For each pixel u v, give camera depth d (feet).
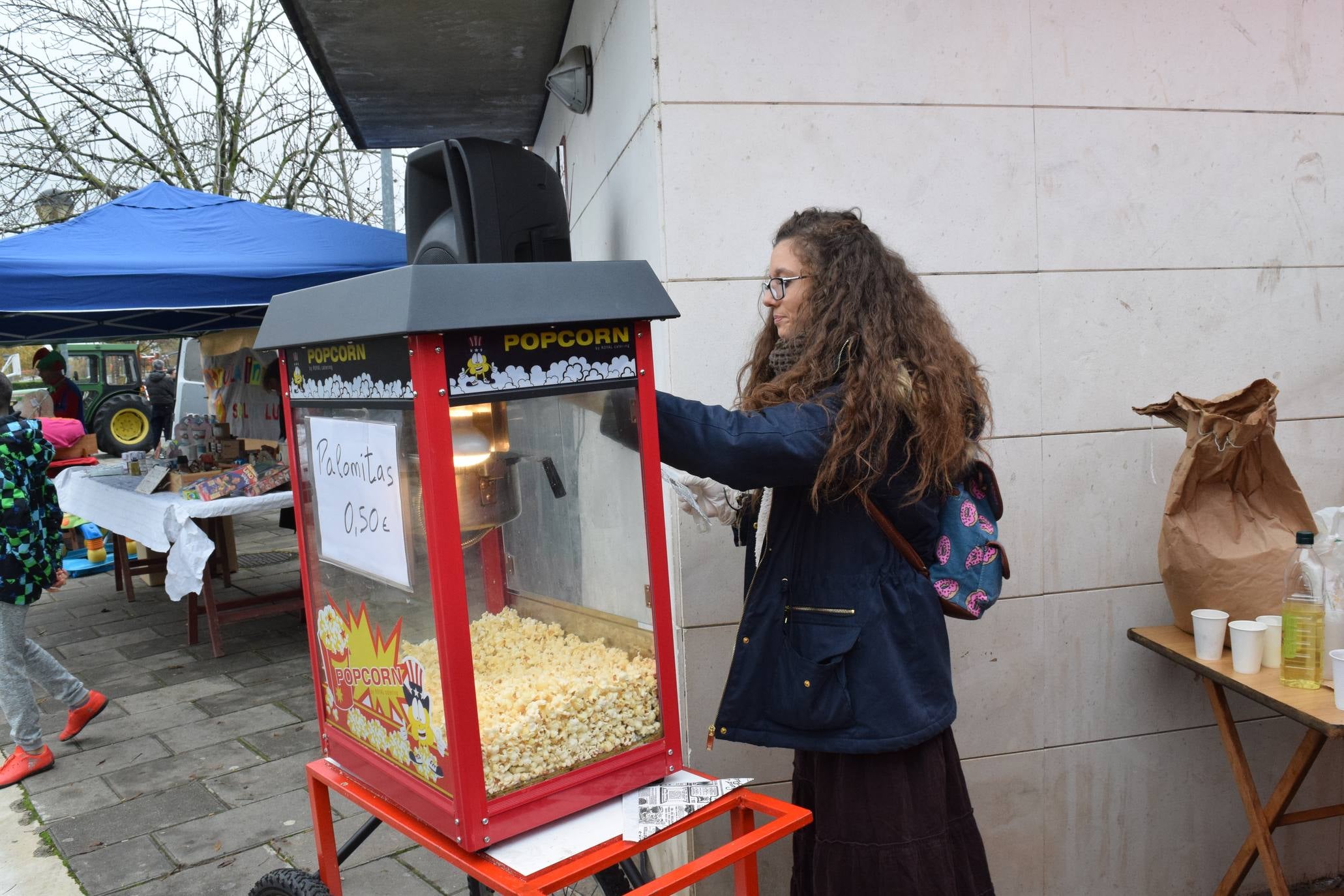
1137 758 8.59
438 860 9.68
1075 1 7.79
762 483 4.95
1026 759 8.34
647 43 7.20
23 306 13.48
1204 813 8.81
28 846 10.37
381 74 11.87
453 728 3.86
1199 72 8.11
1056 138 7.84
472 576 4.43
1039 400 8.02
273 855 9.95
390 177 26.71
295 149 38.91
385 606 4.28
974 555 5.61
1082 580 8.28
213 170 38.99
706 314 7.24
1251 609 7.14
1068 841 8.52
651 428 4.42
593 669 4.53
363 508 4.33
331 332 4.14
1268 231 8.38
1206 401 7.20
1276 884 7.52
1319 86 8.38
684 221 7.16
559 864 3.90
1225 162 8.23
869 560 5.34
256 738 13.24
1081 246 7.98
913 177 7.57
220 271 14.83
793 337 5.58
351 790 4.83
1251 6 8.16
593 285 4.13
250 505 16.31
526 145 15.83
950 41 7.56
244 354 20.59
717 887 7.68
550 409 4.19
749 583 6.05
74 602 21.38
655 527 4.44
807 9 7.26
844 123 7.40
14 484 11.86
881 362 5.07
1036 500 8.11
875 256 5.42
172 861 9.91
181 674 16.15
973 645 8.13
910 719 5.25
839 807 5.47
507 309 3.80
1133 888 8.72
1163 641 7.76
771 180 7.29
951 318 7.77
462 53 11.26
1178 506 7.39
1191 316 8.27
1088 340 8.07
